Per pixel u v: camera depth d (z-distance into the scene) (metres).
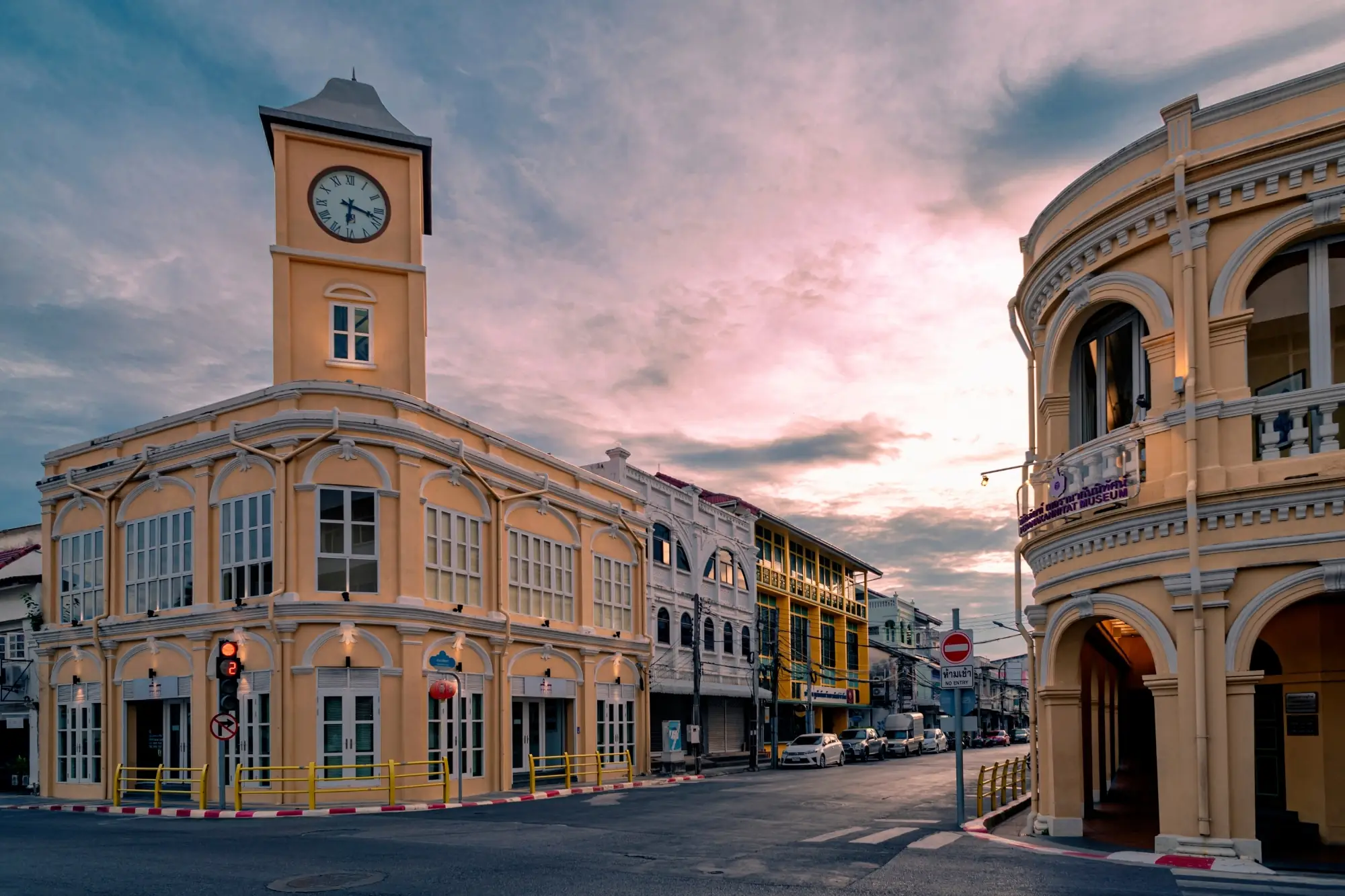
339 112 26.70
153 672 24.56
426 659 23.70
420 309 26.53
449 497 25.42
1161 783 12.50
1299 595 11.74
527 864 11.71
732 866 11.53
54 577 27.44
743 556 47.94
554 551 30.22
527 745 28.02
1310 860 12.04
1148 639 12.90
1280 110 12.51
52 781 26.73
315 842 14.07
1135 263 13.76
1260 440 12.34
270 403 23.38
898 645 73.88
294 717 21.98
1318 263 12.31
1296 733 14.34
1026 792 22.89
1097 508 13.58
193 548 24.09
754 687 40.50
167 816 20.36
